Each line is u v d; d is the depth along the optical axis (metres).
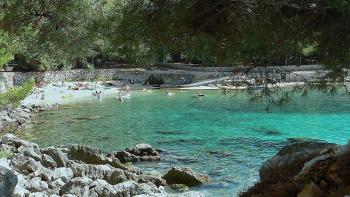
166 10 5.38
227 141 21.80
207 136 23.14
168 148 20.80
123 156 18.67
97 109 33.94
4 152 16.48
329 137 21.97
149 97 40.16
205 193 14.20
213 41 5.63
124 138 23.45
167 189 14.67
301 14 5.03
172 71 49.62
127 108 34.06
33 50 8.35
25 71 48.44
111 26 6.17
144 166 17.83
